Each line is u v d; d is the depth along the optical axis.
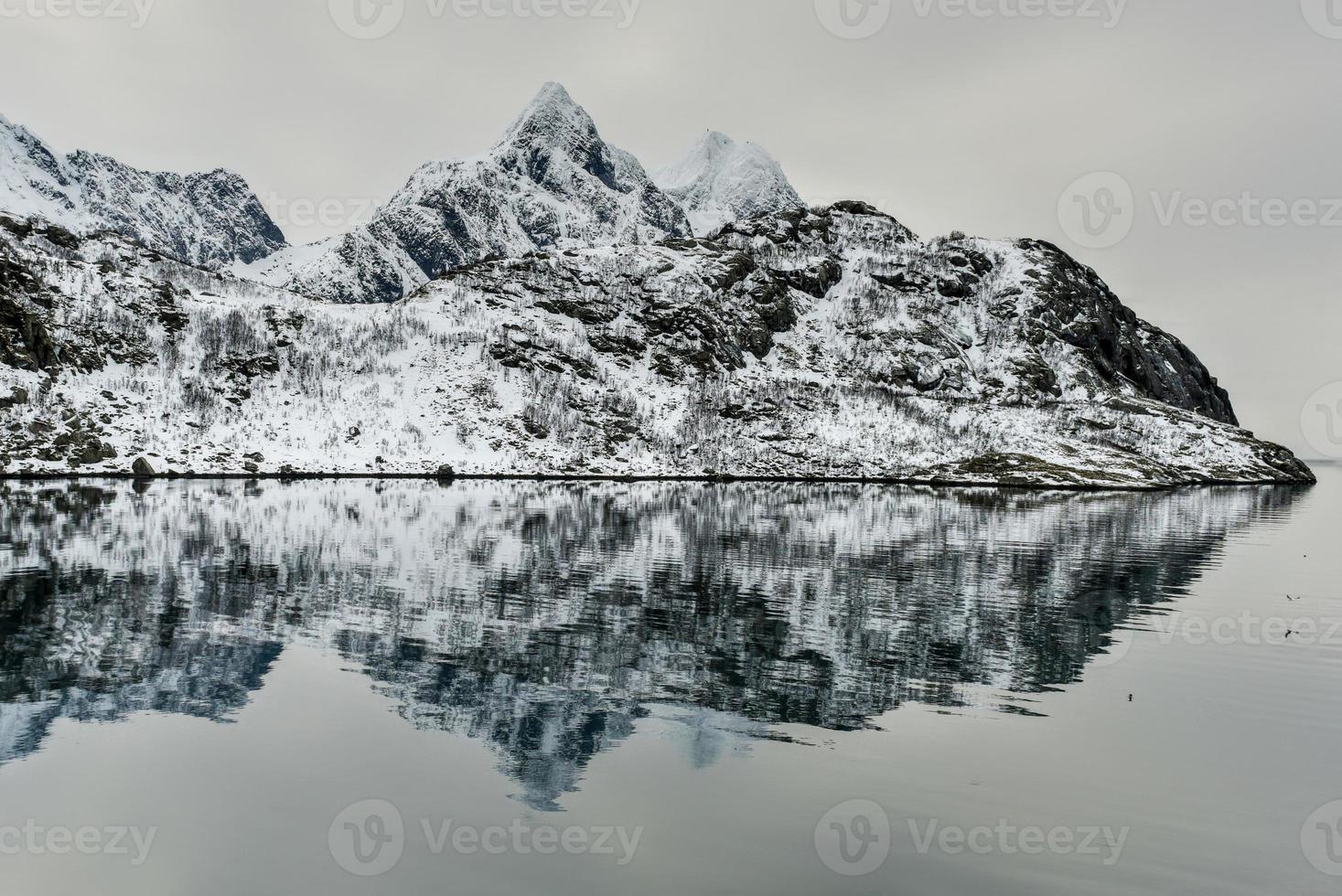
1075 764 23.81
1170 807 21.14
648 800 20.92
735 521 98.25
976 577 58.38
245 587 47.66
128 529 72.75
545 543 72.06
